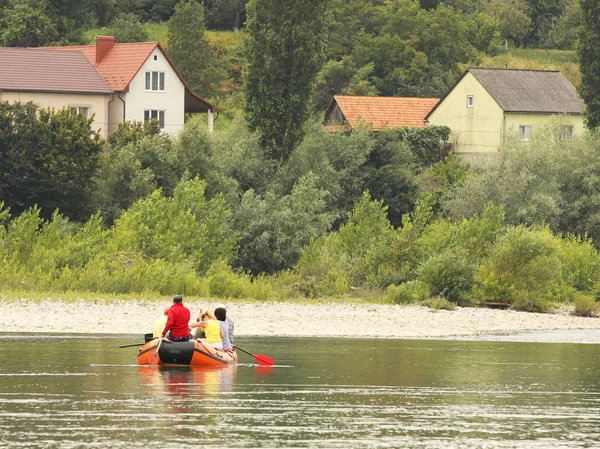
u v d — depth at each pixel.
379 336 85.25
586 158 170.75
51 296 96.00
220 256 121.81
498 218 127.06
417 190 187.38
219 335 64.50
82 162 147.25
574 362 68.94
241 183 167.50
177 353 61.81
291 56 172.12
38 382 54.88
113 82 198.75
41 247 110.06
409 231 122.50
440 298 110.88
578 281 129.00
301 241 151.25
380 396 52.97
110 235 122.25
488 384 57.81
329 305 105.50
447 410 49.19
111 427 43.22
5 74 185.00
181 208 124.62
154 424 44.06
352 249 128.38
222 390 53.69
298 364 65.19
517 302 113.88
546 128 181.88
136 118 199.75
